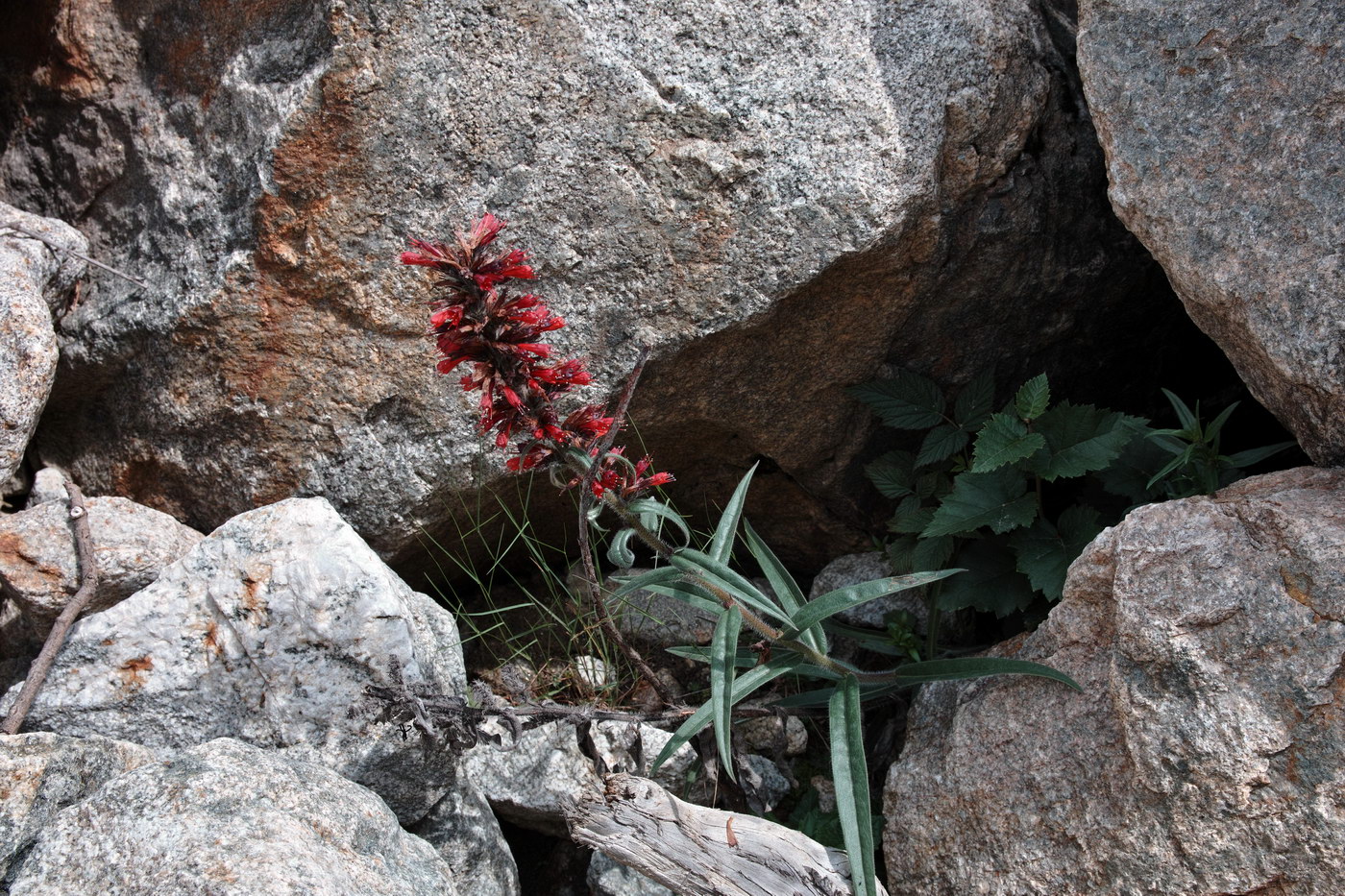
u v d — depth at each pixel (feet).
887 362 11.59
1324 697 7.66
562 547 13.12
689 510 13.00
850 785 8.68
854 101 10.28
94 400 11.93
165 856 7.36
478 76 10.28
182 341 10.98
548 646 12.28
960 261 11.05
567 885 10.59
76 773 8.69
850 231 10.25
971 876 8.97
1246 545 8.38
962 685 9.93
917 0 10.52
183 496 11.76
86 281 11.96
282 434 11.05
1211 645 8.17
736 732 10.85
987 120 10.64
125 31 11.72
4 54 12.42
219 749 8.38
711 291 10.57
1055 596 10.28
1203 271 9.32
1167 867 7.97
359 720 9.65
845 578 12.59
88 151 12.07
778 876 8.96
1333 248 8.71
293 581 9.75
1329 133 8.82
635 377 8.02
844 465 12.30
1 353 10.30
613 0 10.29
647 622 12.19
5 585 10.51
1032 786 8.88
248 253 10.65
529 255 10.55
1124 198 9.71
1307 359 8.80
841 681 9.64
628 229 10.51
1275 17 9.05
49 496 11.62
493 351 7.56
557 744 10.59
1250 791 7.75
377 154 10.36
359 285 10.64
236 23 10.88
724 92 10.34
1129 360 12.85
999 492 10.64
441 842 9.80
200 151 11.21
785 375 11.38
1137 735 8.27
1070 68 11.36
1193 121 9.37
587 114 10.37
